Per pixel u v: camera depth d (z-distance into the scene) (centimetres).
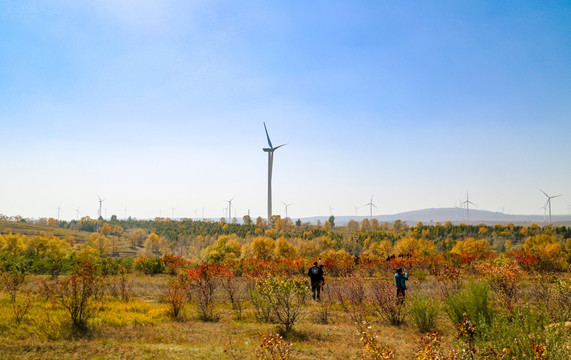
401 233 15812
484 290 966
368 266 2912
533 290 1374
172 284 1664
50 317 1114
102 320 1163
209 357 782
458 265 2825
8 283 1744
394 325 1170
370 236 12100
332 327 1127
